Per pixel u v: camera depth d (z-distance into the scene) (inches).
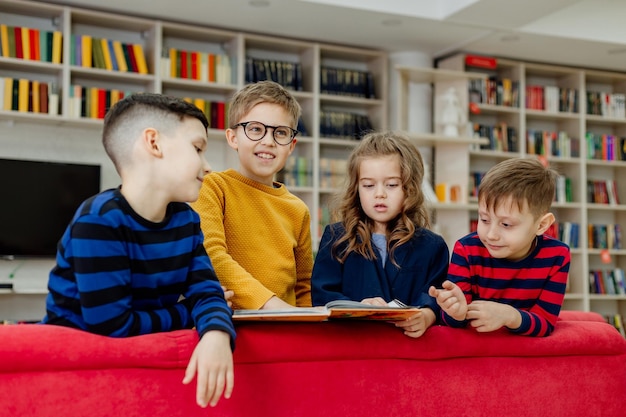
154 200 43.9
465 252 56.8
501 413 50.4
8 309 181.6
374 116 217.6
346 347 45.5
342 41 209.6
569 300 236.2
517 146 229.0
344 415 45.4
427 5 187.0
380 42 210.1
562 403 52.7
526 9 178.7
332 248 63.6
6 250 177.5
